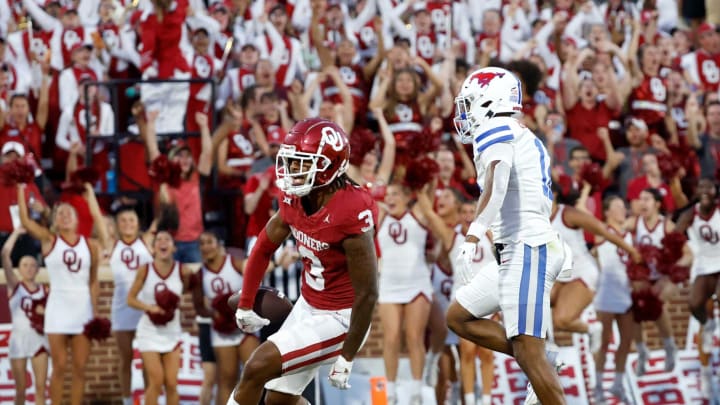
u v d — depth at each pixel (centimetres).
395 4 3838
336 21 3612
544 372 1677
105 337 2889
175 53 3281
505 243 1711
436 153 3112
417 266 2953
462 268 1608
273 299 1814
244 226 3162
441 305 3025
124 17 3444
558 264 1711
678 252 3144
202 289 2916
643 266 3119
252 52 3384
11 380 2909
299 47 3503
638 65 3688
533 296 1680
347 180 1655
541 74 3462
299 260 2964
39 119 3281
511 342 1766
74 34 3409
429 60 3697
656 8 4144
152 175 2973
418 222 2956
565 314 2994
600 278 3156
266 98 3184
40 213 2991
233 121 3203
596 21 3869
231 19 3569
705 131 3675
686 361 3294
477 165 1714
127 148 3203
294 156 1591
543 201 1708
